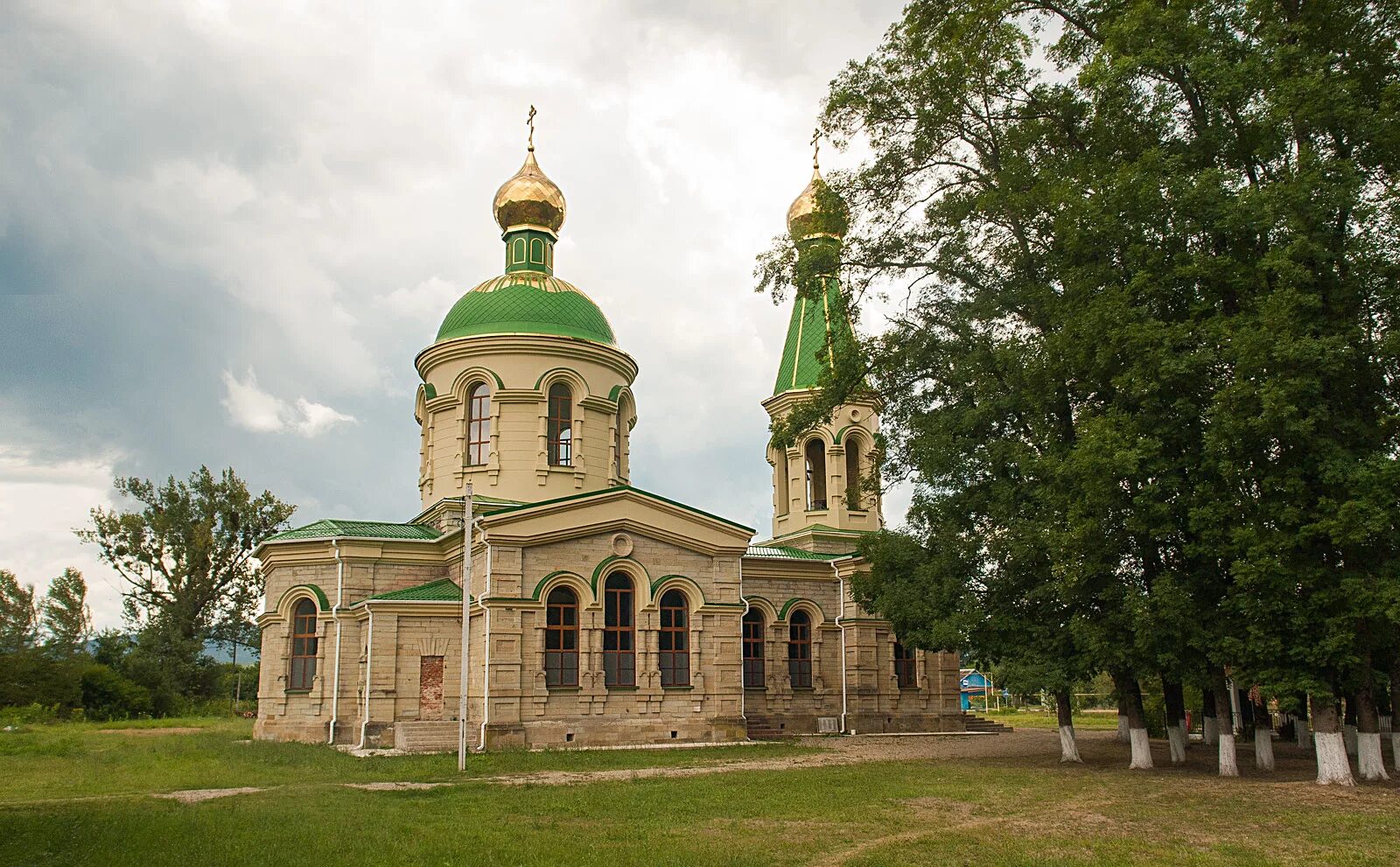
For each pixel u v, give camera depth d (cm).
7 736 4500
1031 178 3123
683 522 4112
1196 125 2908
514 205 4975
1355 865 1630
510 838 1786
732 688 4069
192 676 7569
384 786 2566
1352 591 2395
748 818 2078
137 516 7562
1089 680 3116
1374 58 2695
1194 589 2755
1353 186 2505
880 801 2327
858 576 3725
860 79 3444
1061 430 3138
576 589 3900
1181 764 3316
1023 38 3152
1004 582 3139
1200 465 2647
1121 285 2852
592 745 3781
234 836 1733
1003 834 1900
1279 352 2384
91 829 1775
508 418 4509
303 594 4181
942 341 3419
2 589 7644
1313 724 2628
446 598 3991
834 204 3541
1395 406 2633
